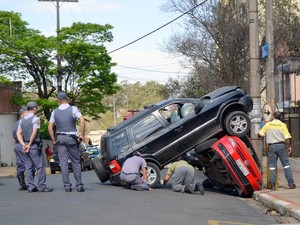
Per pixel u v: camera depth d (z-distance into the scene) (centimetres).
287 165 1433
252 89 1652
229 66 2956
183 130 1511
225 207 1177
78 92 4181
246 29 2906
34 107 1254
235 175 1384
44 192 1249
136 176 1402
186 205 1152
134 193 1323
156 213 1014
